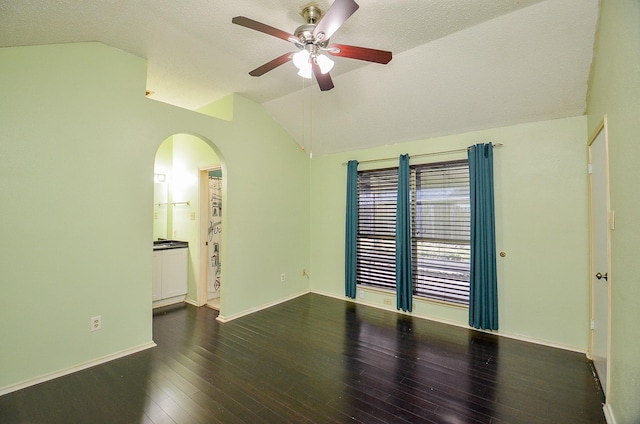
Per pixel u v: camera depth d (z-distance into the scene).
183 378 2.27
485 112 2.98
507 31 2.22
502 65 2.49
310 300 4.26
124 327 2.63
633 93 1.36
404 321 3.46
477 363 2.50
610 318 1.84
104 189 2.51
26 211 2.13
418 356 2.63
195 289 4.13
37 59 2.18
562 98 2.60
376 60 2.02
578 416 1.85
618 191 1.64
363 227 4.16
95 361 2.45
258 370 2.39
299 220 4.53
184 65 2.86
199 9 2.04
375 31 2.30
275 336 3.05
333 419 1.83
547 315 2.84
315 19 2.03
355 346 2.83
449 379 2.27
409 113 3.29
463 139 3.33
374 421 1.81
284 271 4.26
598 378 2.26
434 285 3.53
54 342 2.25
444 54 2.54
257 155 3.85
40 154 2.19
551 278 2.82
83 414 1.85
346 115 3.65
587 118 2.64
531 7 2.02
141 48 2.56
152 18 2.13
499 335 3.06
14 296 2.09
